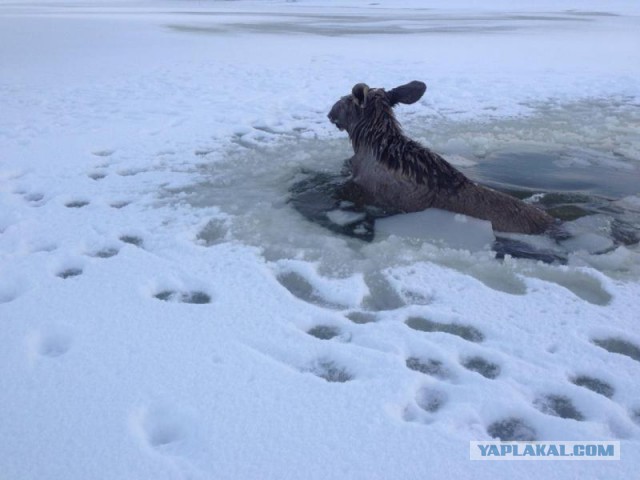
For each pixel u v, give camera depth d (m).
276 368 2.92
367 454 2.36
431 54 17.08
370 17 37.75
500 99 10.54
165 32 23.91
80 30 24.12
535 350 3.13
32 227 4.77
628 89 11.37
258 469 2.28
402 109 9.73
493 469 2.29
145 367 2.92
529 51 17.78
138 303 3.56
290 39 21.70
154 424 2.57
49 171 6.32
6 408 2.61
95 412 2.59
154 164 6.59
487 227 4.69
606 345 3.25
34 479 2.22
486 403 2.69
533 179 6.07
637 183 5.96
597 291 3.86
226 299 3.62
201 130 8.23
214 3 75.81
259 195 5.56
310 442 2.42
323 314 3.46
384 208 5.22
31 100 10.41
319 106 9.98
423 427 2.52
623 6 58.84
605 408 2.66
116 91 11.34
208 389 2.76
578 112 9.44
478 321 3.43
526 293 3.79
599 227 4.82
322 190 5.68
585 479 2.25
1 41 19.72
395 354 3.05
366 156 5.34
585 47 18.80
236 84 12.18
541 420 2.59
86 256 4.20
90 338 3.17
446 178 4.88
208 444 2.41
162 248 4.38
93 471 2.26
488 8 56.44
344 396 2.72
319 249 4.41
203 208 5.21
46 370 2.88
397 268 4.12
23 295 3.64
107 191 5.68
